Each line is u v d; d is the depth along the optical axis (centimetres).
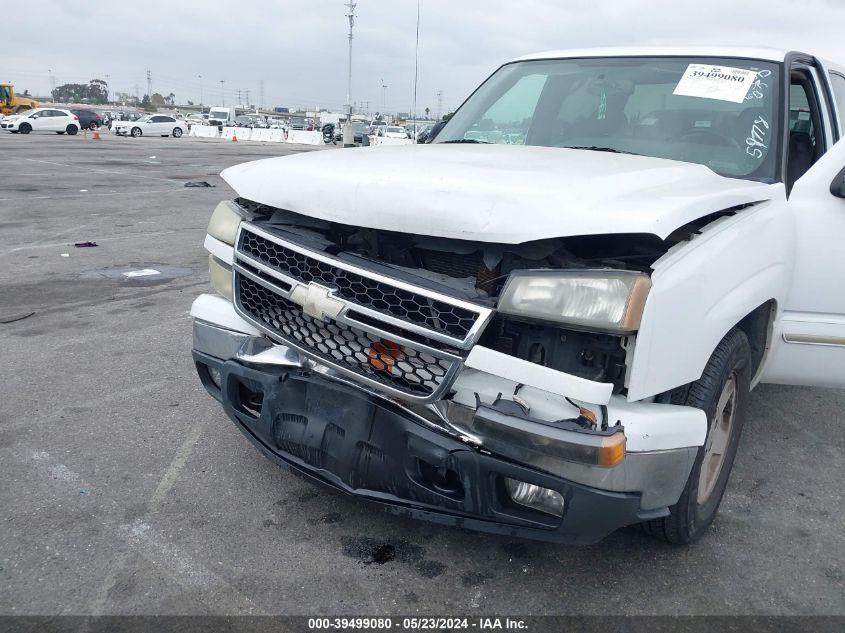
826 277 327
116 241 950
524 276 224
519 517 242
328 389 262
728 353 267
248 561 276
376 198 247
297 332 269
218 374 324
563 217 220
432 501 251
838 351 339
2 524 294
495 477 238
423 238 254
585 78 402
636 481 228
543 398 226
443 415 237
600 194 235
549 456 221
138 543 285
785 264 308
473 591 263
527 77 430
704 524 295
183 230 1055
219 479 337
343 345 254
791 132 363
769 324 320
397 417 246
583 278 217
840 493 350
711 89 363
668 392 251
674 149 350
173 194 1496
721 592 269
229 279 302
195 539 289
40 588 256
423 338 233
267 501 319
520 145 371
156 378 463
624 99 381
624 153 338
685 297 232
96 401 423
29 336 542
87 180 1709
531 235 220
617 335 215
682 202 233
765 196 303
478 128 418
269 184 283
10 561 271
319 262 255
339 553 283
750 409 450
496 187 236
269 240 273
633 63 398
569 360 226
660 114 366
